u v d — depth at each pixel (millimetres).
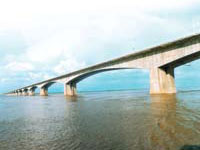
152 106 36125
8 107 55562
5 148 15984
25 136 19641
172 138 15727
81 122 25281
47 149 15211
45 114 35781
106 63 85812
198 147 13586
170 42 57531
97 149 14453
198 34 52062
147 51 65375
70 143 16297
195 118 22938
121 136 17234
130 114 28984
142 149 13773
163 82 64188
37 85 169375
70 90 126562
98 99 70812
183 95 58000
